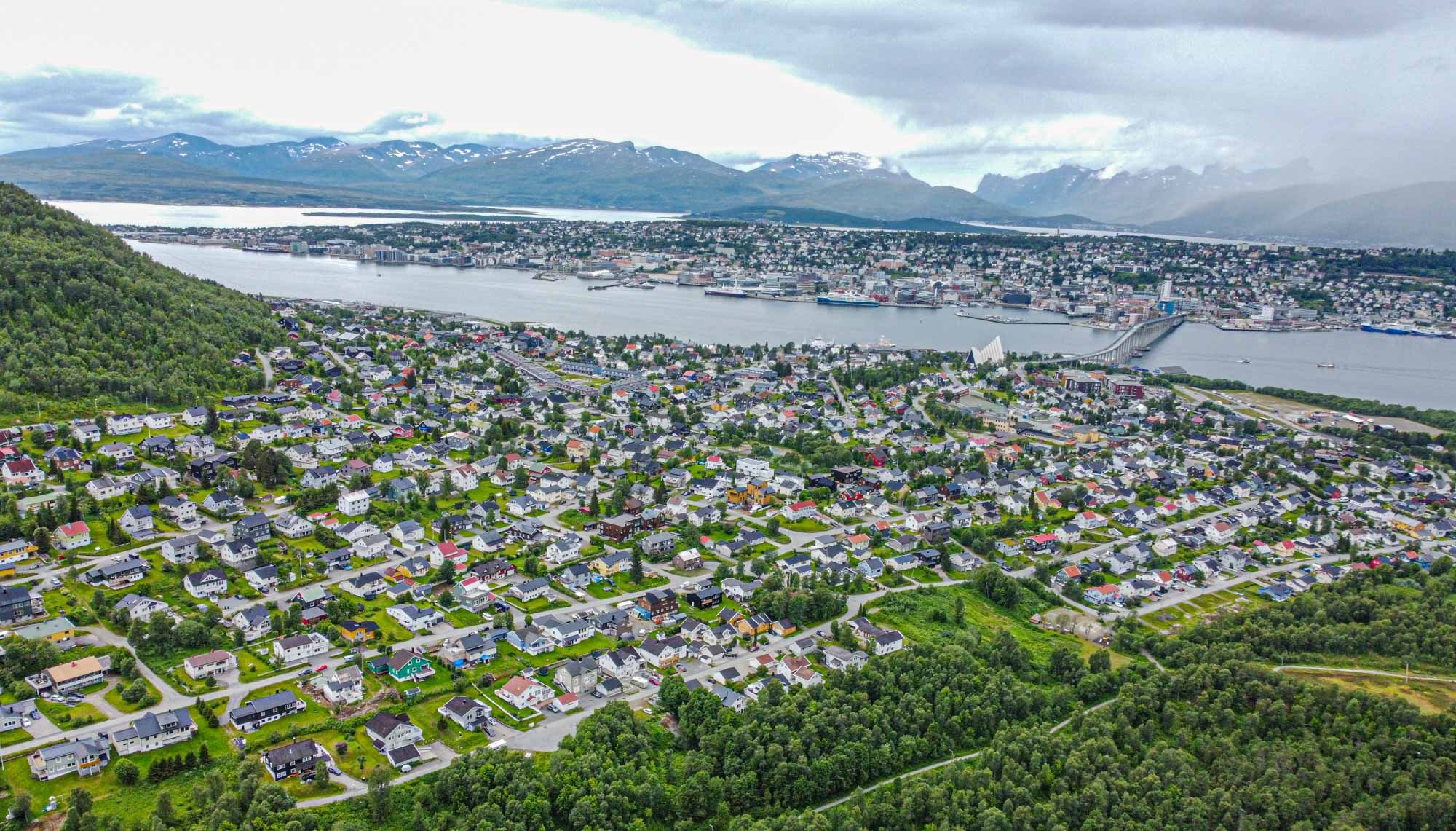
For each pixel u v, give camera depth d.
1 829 195.75
